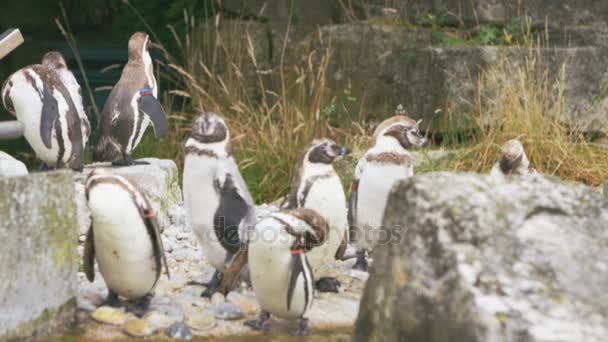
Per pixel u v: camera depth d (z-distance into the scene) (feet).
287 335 18.48
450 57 43.73
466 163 40.40
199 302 20.45
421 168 39.99
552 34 48.24
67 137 25.59
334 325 19.53
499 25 48.65
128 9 61.67
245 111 46.55
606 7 49.57
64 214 18.34
